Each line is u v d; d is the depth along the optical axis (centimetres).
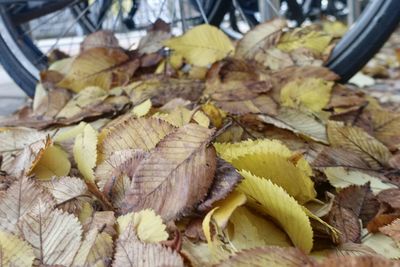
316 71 52
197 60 54
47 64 70
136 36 71
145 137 35
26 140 40
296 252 22
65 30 76
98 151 36
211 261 24
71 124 47
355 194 31
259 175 31
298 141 41
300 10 85
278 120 42
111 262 24
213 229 26
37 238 26
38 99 60
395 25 54
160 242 25
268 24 57
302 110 46
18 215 28
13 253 24
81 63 57
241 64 52
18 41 70
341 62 55
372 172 36
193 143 30
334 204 30
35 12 72
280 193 26
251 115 43
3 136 41
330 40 57
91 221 28
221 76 52
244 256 22
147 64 60
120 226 27
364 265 20
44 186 31
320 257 26
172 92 51
